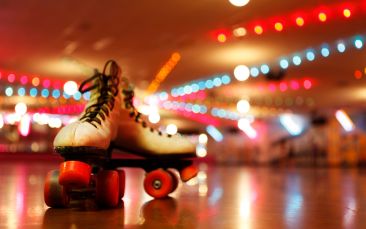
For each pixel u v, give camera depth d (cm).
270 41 729
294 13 584
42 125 1538
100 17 630
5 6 586
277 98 1291
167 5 575
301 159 1659
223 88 1136
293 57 832
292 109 1512
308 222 100
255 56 828
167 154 165
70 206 130
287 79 1029
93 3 573
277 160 1712
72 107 1305
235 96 1241
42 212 116
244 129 1773
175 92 1177
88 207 128
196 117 1595
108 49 809
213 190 211
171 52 816
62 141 111
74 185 113
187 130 1775
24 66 955
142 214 113
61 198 124
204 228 90
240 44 752
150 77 1027
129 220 101
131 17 629
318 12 578
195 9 587
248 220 102
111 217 107
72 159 113
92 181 147
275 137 1755
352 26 641
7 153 1295
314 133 1648
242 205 137
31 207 128
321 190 213
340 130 1590
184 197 168
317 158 1619
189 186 247
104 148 122
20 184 249
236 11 585
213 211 121
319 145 1623
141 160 167
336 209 126
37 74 1028
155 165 168
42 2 573
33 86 1165
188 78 1037
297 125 1691
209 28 668
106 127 128
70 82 1008
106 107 135
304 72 959
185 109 1400
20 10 602
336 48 764
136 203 143
